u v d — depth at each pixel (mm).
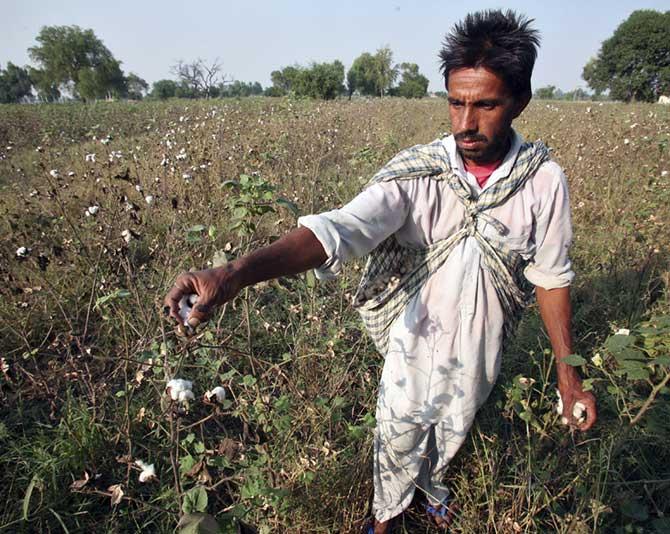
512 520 1712
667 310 2914
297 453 1897
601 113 12711
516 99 1284
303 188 4605
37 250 3340
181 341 2365
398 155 1462
